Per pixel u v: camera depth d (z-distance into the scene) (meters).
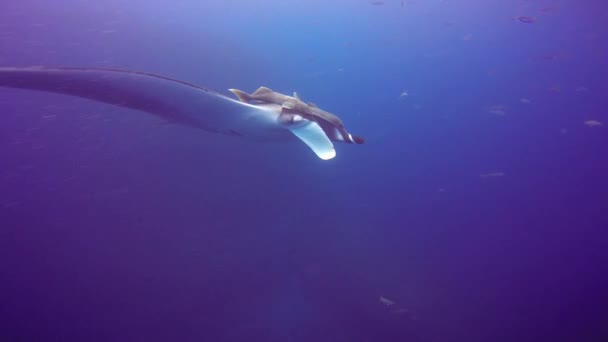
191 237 9.27
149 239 9.09
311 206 11.55
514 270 11.51
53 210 9.62
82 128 11.09
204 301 7.88
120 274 8.20
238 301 7.99
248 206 10.48
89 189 10.10
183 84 2.46
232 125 2.97
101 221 9.43
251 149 12.00
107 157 10.89
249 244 9.41
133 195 10.10
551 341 8.38
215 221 9.81
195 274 8.42
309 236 10.26
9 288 7.57
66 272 8.23
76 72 2.16
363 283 9.05
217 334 7.25
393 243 11.16
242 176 11.27
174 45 15.44
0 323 6.89
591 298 10.31
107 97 2.34
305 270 9.07
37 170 10.50
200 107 2.70
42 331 6.82
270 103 3.33
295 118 2.94
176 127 11.41
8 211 9.45
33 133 10.97
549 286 10.88
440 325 8.25
